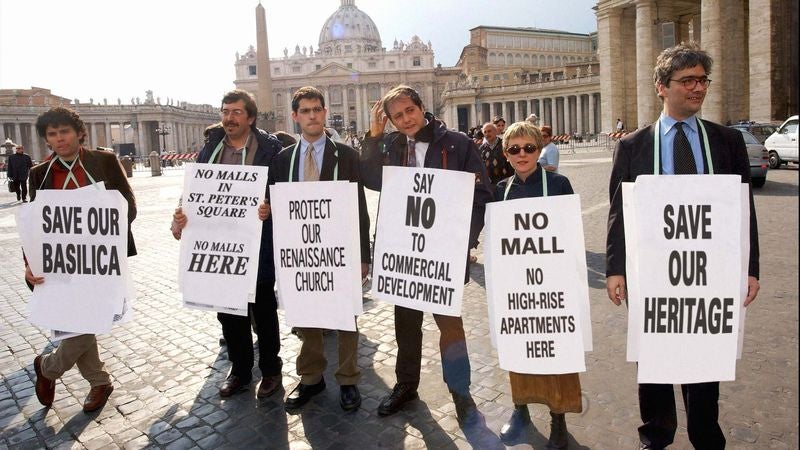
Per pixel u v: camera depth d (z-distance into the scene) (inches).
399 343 185.0
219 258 191.6
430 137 172.9
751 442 154.4
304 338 190.5
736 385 187.2
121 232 187.2
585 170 1013.2
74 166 193.5
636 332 131.1
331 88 5615.2
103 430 180.5
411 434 169.2
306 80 5600.4
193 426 180.5
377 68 5684.1
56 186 194.1
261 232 190.9
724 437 142.9
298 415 185.0
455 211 164.4
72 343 188.1
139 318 293.0
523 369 151.2
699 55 124.3
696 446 139.6
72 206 187.2
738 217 126.6
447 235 165.0
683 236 127.8
